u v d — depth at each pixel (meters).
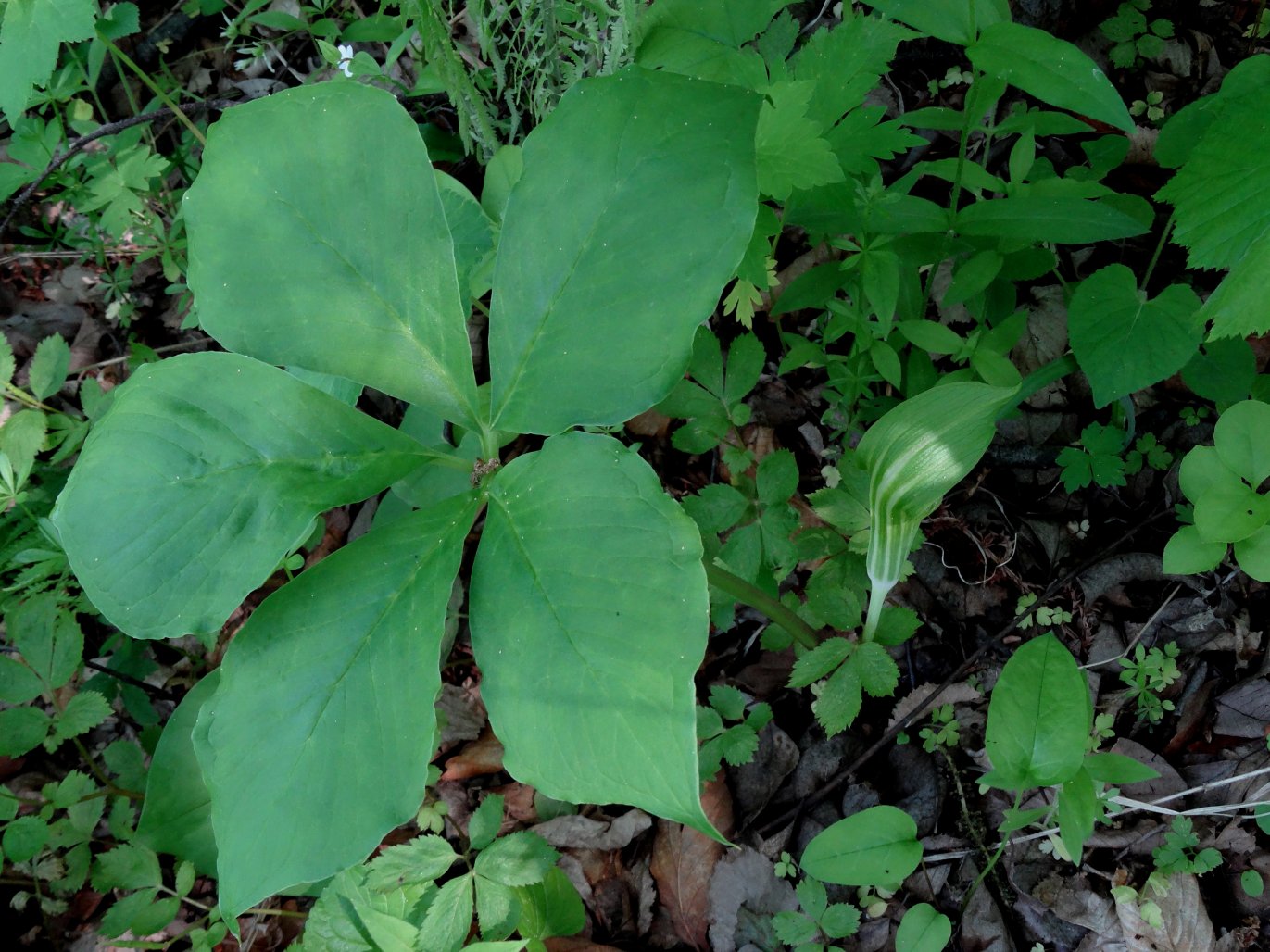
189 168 1.03
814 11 0.94
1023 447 0.85
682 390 0.76
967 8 0.63
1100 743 0.78
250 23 1.07
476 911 0.67
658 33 0.69
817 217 0.72
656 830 0.77
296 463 0.48
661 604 0.43
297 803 0.45
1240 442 0.61
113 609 0.46
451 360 0.49
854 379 0.77
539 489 0.46
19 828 0.71
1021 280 0.81
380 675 0.46
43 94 0.94
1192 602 0.79
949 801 0.76
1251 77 0.67
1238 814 0.74
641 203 0.46
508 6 0.74
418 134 0.48
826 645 0.69
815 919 0.69
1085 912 0.72
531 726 0.43
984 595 0.82
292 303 0.49
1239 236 0.52
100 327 1.06
